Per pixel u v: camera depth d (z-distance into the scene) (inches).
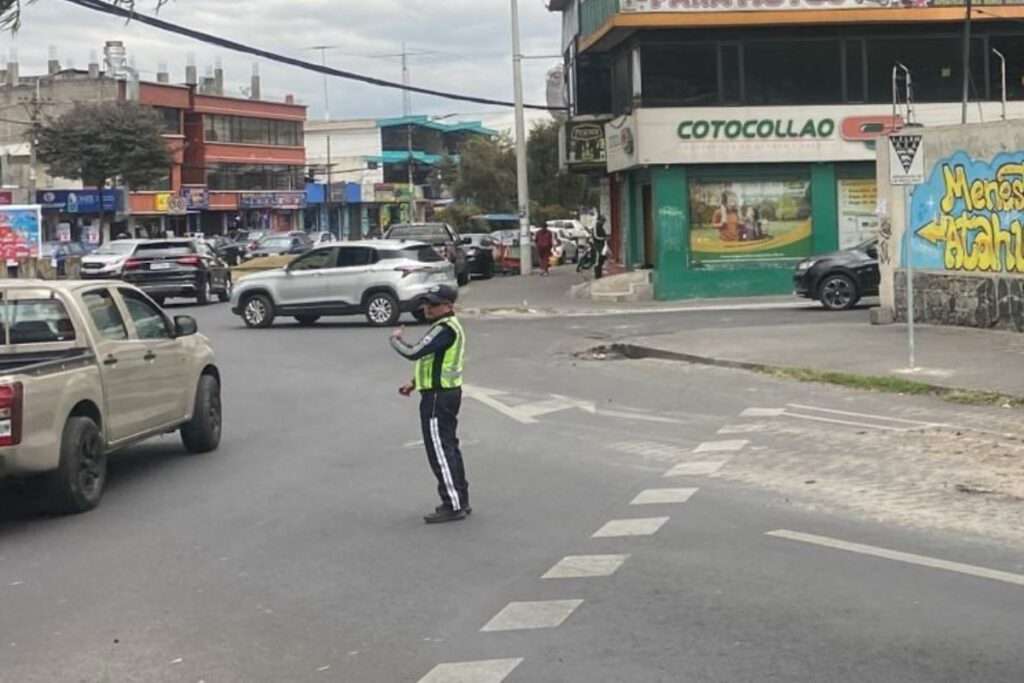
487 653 221.5
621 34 1176.2
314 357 772.0
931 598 249.6
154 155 2672.2
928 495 348.8
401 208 4023.1
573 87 1432.1
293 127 3595.0
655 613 243.1
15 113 3041.3
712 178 1166.3
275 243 2020.2
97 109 2642.7
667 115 1151.0
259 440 482.6
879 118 1163.9
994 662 211.6
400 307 975.0
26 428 327.3
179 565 292.2
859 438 444.8
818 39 1161.4
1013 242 714.8
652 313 1034.1
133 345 399.2
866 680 203.9
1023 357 622.8
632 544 299.1
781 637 226.8
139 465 434.9
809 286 990.4
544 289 1369.3
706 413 517.7
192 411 445.1
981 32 1171.9
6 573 289.3
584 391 593.3
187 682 210.8
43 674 216.7
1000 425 465.4
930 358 633.6
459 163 3265.3
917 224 796.6
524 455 430.0
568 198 2839.6
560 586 264.2
